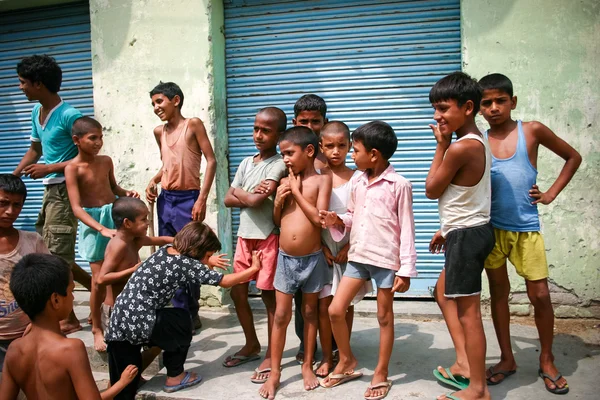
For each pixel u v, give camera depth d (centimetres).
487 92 295
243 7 464
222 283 296
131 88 464
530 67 395
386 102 445
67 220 399
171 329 304
